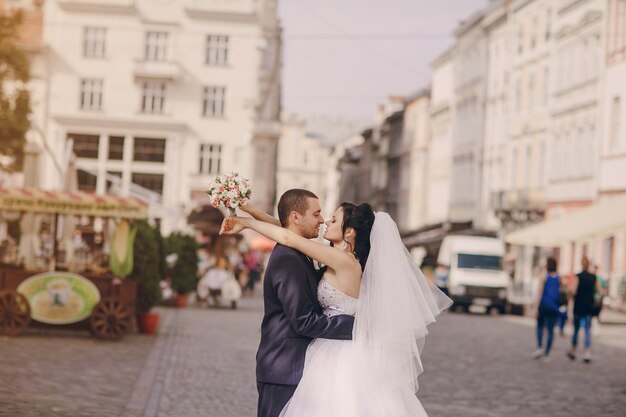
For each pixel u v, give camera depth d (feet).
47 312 69.87
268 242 193.57
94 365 55.31
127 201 70.44
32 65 240.73
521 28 216.74
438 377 58.54
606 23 167.84
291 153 527.81
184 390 47.83
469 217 250.16
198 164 244.63
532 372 63.41
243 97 245.65
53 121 241.35
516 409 46.75
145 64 241.14
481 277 150.30
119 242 71.20
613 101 165.27
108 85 242.58
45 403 41.11
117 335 70.74
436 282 153.89
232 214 23.73
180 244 118.93
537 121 203.10
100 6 241.76
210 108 245.45
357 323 23.32
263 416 23.26
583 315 72.69
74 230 88.38
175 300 119.44
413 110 327.26
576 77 181.47
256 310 121.39
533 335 98.78
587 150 175.63
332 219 24.50
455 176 270.05
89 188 242.99
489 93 240.73
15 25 151.53
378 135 394.73
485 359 70.85
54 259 71.46
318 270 24.34
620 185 160.35
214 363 60.13
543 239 134.82
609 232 126.41
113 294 70.74
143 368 55.31
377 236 24.08
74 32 241.96
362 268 24.06
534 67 207.10
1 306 69.31
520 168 213.66
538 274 158.81
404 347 23.66
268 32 245.24
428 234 267.18
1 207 69.21
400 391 23.53
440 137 291.58
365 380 23.20
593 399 51.26
